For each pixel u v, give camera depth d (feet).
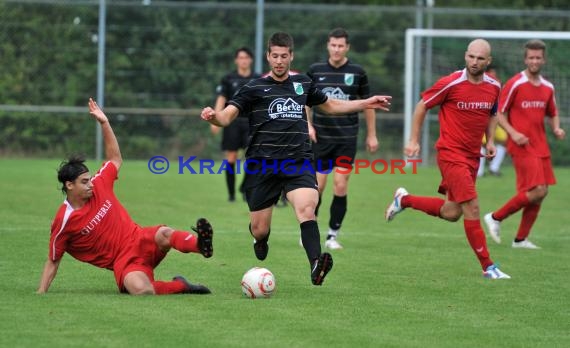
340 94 91.81
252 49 188.85
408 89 184.96
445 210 79.10
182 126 189.37
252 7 187.73
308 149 67.56
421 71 190.70
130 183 146.20
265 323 55.11
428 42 189.88
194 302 60.64
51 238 62.39
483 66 73.05
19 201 118.93
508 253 89.25
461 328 55.36
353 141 90.99
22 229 95.76
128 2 185.78
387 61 190.90
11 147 185.78
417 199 81.05
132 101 187.52
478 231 74.49
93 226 62.75
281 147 66.85
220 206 122.42
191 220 108.06
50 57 185.37
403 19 190.80
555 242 97.76
